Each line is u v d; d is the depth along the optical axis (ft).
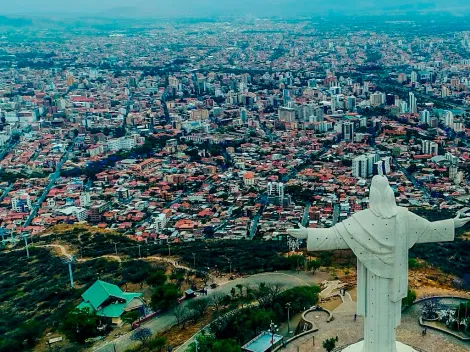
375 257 331.77
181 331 531.09
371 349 349.00
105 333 549.54
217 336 501.56
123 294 601.21
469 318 471.21
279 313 526.16
